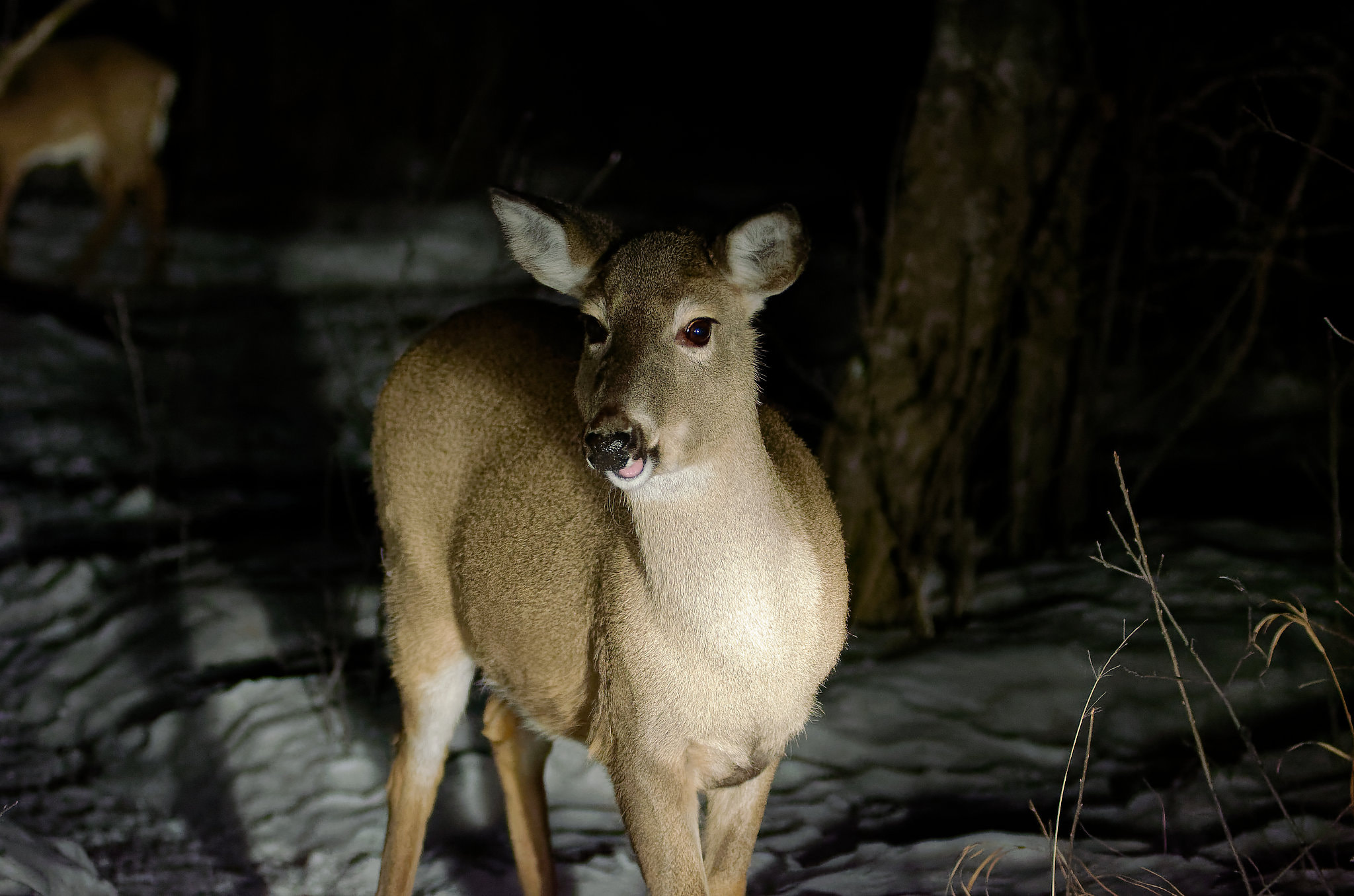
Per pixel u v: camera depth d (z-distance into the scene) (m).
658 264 3.48
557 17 20.19
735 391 3.48
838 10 19.05
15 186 14.32
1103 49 6.60
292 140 19.94
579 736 4.12
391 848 4.46
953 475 6.34
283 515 8.37
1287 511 7.41
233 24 19.72
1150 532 6.99
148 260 14.68
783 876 4.50
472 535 4.28
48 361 11.55
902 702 5.60
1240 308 9.56
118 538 7.90
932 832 4.77
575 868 4.68
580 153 19.45
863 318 6.48
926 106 6.26
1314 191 8.51
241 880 4.71
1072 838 4.11
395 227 17.02
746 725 3.57
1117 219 7.09
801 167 18.66
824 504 3.94
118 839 4.99
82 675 6.25
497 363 4.52
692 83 20.33
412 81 20.08
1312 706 5.23
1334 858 4.23
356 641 6.43
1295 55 7.05
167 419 10.25
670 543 3.47
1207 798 4.77
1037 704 5.51
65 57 14.24
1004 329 6.45
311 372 11.22
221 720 5.67
